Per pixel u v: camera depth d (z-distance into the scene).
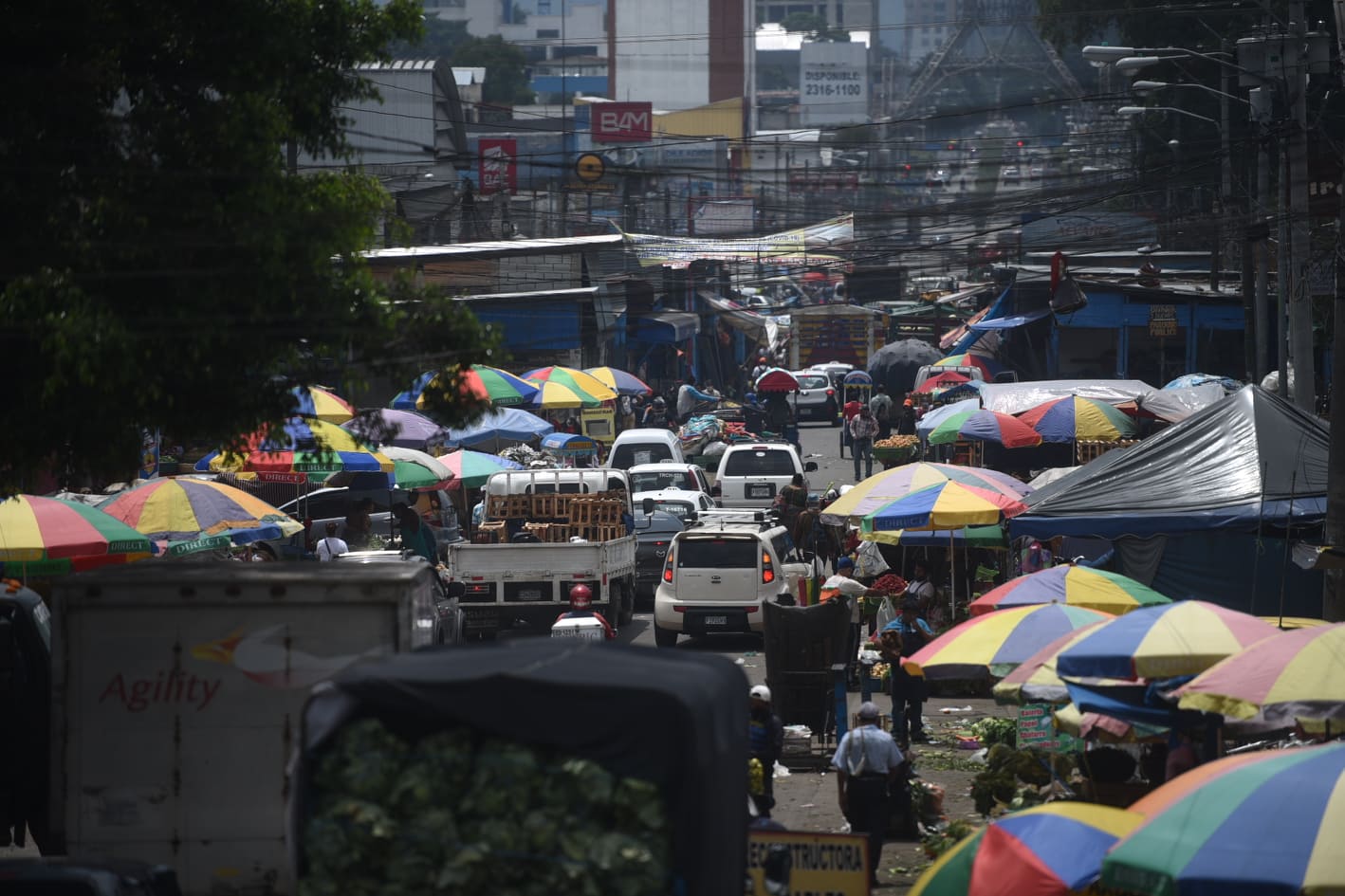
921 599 56.75
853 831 31.94
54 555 41.78
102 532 42.94
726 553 61.78
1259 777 18.95
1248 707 23.70
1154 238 154.62
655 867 17.28
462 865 17.31
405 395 88.69
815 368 178.12
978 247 140.50
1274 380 77.62
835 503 57.09
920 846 34.31
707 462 121.50
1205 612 29.03
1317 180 69.62
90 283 27.77
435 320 31.42
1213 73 133.12
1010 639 32.69
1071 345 134.50
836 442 149.75
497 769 17.64
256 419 29.67
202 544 48.88
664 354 167.88
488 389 90.19
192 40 29.94
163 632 27.00
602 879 17.23
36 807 32.81
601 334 132.75
